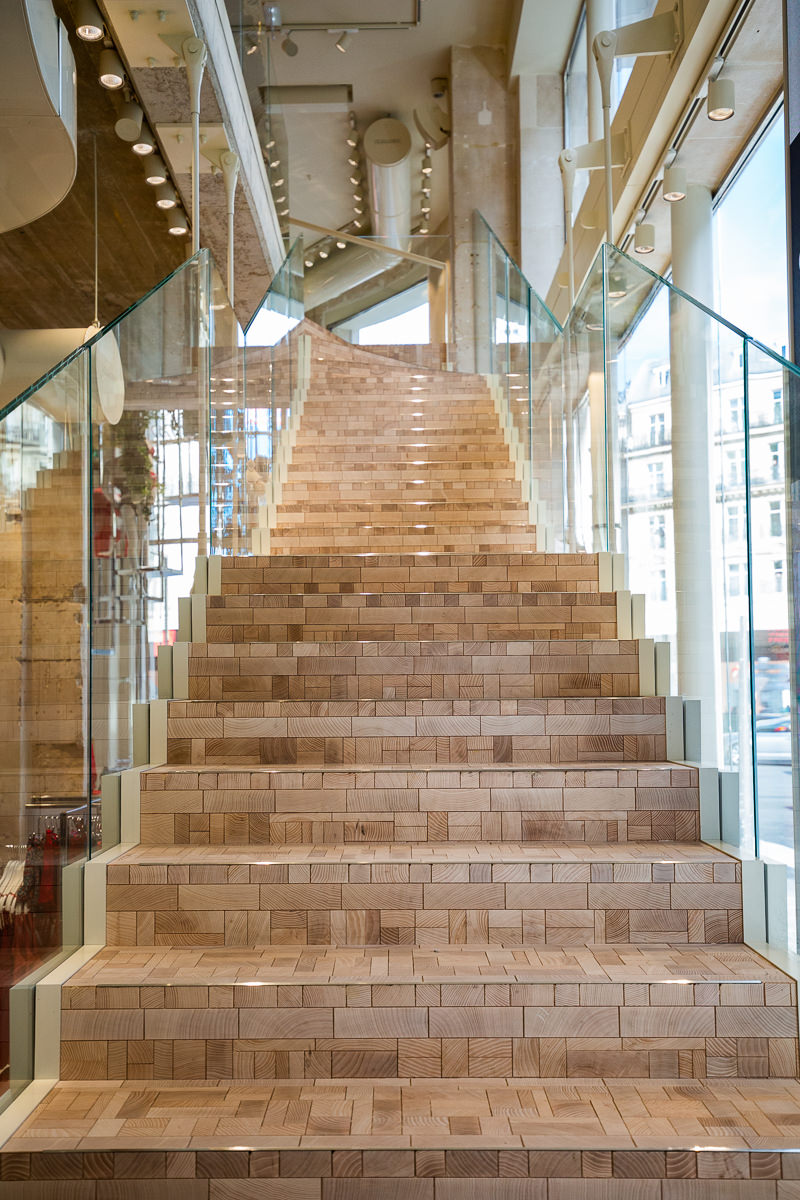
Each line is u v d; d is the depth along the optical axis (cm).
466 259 1159
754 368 282
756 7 512
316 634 405
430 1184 201
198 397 445
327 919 271
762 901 271
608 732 334
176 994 238
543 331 630
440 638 404
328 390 856
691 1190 201
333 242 1139
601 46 613
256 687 367
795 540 289
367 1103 223
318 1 1081
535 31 1069
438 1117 215
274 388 679
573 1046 237
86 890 273
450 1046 237
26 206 582
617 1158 201
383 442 756
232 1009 238
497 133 1177
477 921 271
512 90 1173
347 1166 201
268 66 1007
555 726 334
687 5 568
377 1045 237
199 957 260
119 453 323
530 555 446
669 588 364
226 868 272
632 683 367
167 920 272
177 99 658
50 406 261
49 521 262
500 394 814
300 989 238
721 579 310
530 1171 201
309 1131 209
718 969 246
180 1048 238
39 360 723
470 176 1173
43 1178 201
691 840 301
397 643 372
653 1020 237
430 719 333
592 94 945
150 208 883
